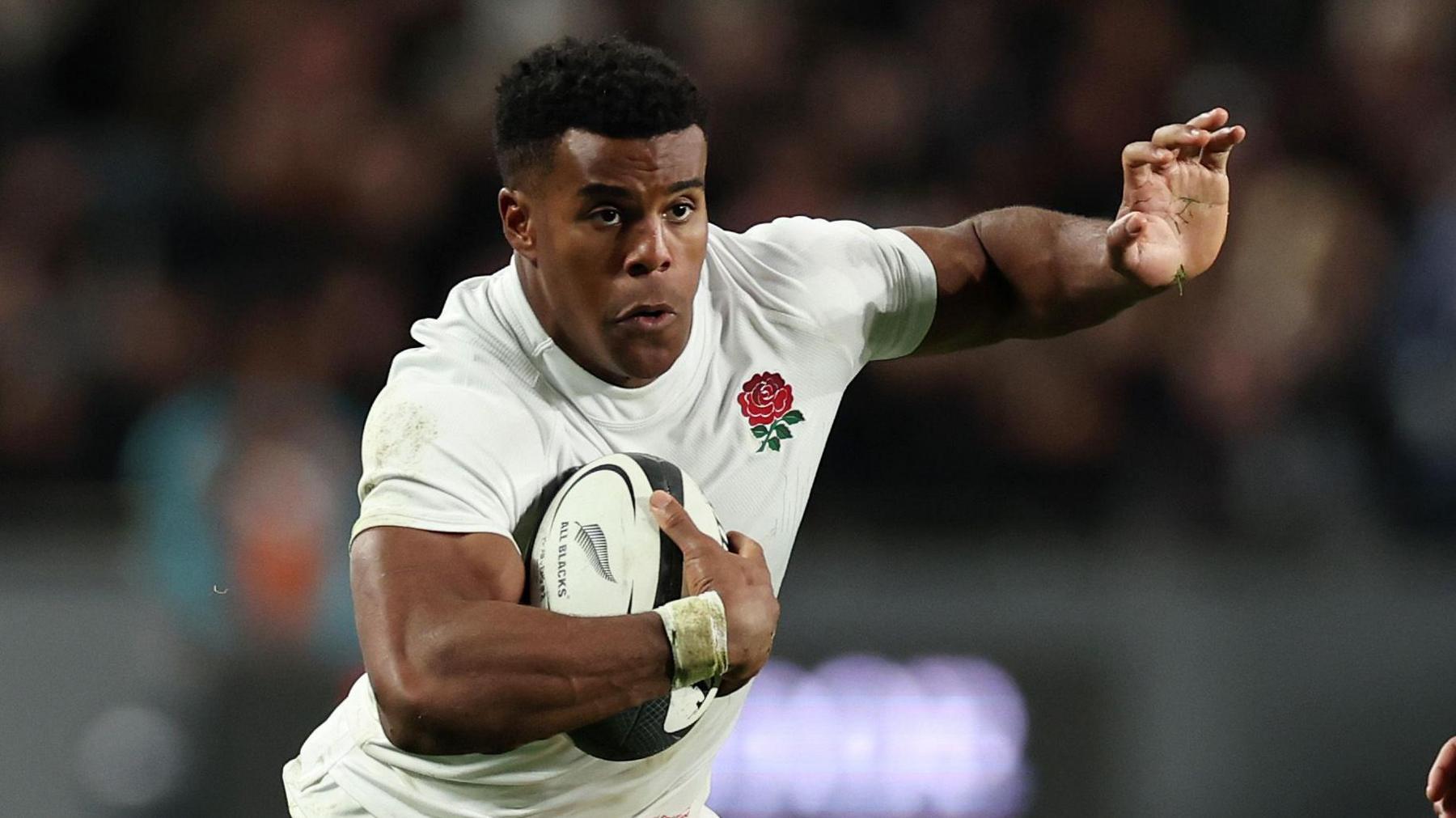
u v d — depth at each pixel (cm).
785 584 2945
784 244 1423
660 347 1267
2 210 3631
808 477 1412
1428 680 2906
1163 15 3762
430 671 1185
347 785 1433
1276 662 2917
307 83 3731
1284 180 3484
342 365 3359
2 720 2934
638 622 1217
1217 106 3694
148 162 3719
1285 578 2967
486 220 3562
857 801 2848
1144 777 2875
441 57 3819
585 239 1245
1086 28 3731
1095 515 3077
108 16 3959
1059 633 2919
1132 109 3656
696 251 1269
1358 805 2873
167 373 3350
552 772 1338
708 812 1532
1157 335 3192
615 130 1228
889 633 2911
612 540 1263
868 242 1452
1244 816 2889
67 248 3597
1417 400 3158
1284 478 3077
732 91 3634
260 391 3203
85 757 2922
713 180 3569
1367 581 2966
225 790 2914
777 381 1384
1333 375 3234
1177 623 2927
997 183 3584
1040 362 3141
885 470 3089
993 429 3108
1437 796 1420
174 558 3006
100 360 3375
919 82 3681
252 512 2991
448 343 1323
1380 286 3359
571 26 3809
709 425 1355
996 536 3011
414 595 1212
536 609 1213
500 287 1331
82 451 3281
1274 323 3250
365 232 3531
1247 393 3141
